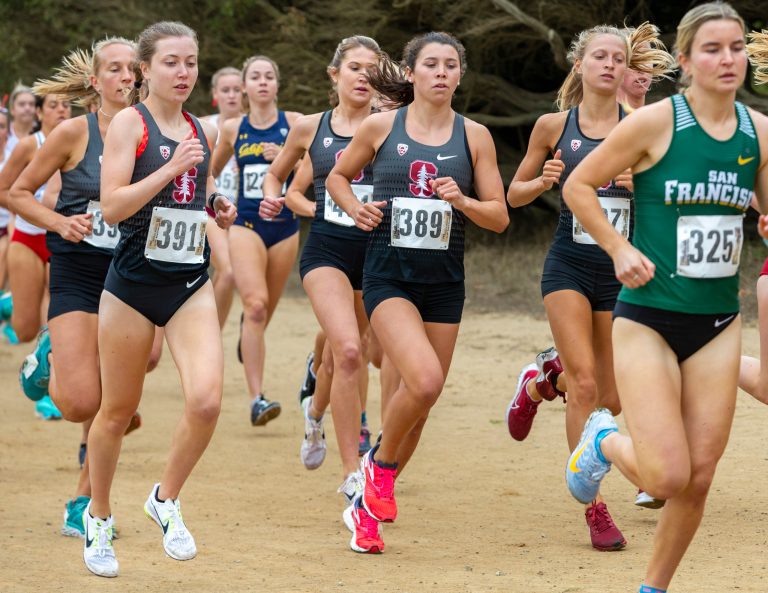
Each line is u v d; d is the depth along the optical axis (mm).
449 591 16922
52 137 20422
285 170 26250
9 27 76500
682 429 13969
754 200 15805
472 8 64625
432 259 19297
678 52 14195
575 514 21891
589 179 14359
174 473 17125
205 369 16766
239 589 17297
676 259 14109
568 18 63531
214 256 33625
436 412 32844
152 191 16312
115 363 17297
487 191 19547
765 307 19578
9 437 30375
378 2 67812
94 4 74250
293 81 69000
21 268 30375
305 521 21766
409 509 22469
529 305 53156
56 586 17469
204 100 77688
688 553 18656
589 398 19750
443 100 19391
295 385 38469
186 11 74812
